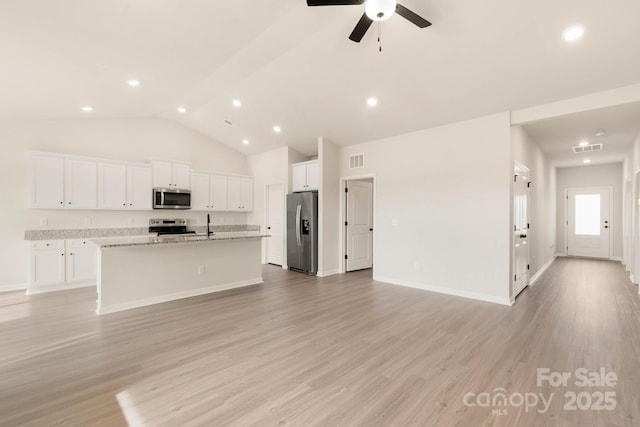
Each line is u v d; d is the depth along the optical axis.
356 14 2.78
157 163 5.81
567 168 8.34
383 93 4.03
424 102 4.04
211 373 2.27
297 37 3.16
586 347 2.69
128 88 4.18
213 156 7.03
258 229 7.43
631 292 4.55
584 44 2.69
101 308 3.60
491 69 3.21
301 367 2.37
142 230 5.87
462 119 4.28
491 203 4.05
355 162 5.79
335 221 6.04
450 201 4.45
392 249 5.19
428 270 4.71
